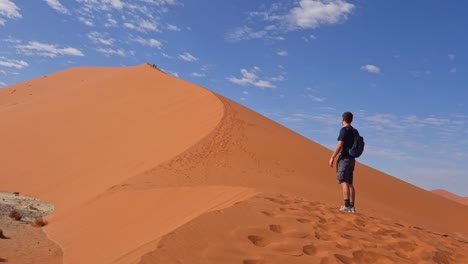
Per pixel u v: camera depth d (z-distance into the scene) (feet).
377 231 22.39
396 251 19.61
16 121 126.82
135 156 74.59
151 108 113.09
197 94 116.47
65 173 74.08
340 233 20.75
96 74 242.78
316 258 17.28
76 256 28.30
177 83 137.90
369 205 55.47
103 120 110.63
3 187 70.74
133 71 168.66
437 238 23.90
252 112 120.98
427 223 56.54
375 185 86.12
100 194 50.34
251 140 81.05
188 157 66.03
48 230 39.19
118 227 31.99
